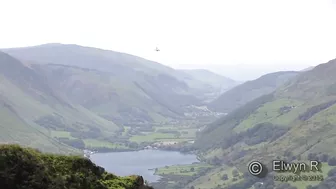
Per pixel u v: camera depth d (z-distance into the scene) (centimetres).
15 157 1648
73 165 1900
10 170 1612
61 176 1770
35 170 1684
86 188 1848
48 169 1759
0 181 1580
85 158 1970
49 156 1870
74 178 1830
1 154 1623
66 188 1753
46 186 1684
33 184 1642
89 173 1922
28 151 1731
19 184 1617
